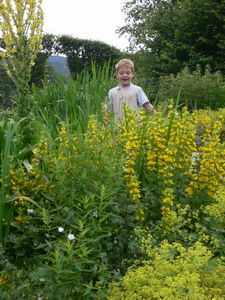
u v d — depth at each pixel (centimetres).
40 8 404
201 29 1448
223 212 292
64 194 282
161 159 323
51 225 286
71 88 674
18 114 403
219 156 319
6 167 313
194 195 317
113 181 287
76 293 243
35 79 1784
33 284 252
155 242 265
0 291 241
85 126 488
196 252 231
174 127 339
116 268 272
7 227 304
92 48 2230
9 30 404
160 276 227
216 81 1080
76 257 257
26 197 289
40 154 316
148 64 1559
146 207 294
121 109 507
